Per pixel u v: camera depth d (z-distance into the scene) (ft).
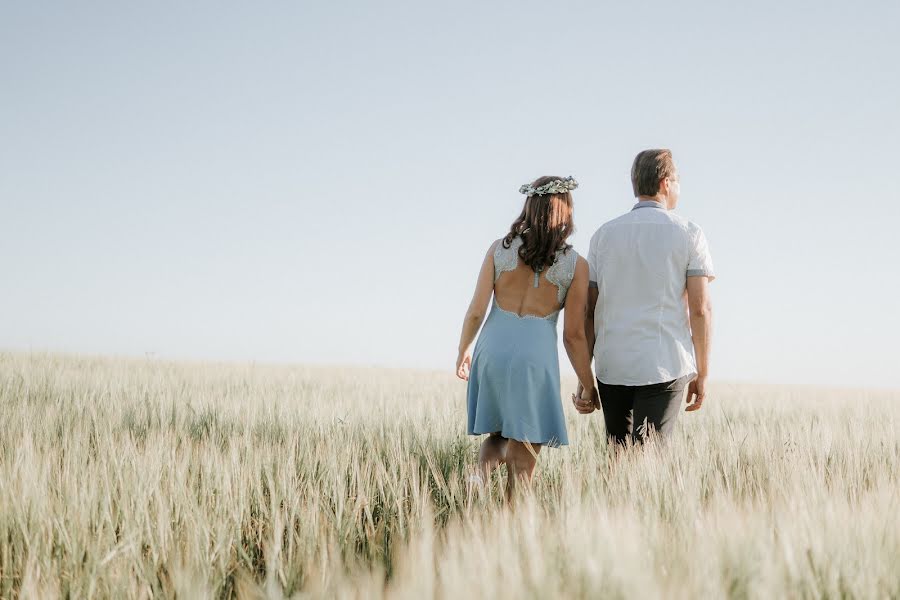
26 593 6.34
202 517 8.39
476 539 6.33
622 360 11.79
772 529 6.79
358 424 17.24
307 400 23.56
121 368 34.65
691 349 11.99
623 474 9.81
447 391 30.19
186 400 20.42
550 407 10.71
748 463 12.88
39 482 9.17
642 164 12.26
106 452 11.59
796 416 22.20
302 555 7.61
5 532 7.77
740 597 5.70
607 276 12.09
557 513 7.65
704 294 11.64
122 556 7.44
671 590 5.35
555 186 10.77
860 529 6.86
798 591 5.90
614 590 5.36
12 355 37.83
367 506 9.65
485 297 11.09
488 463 11.56
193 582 6.80
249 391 25.96
